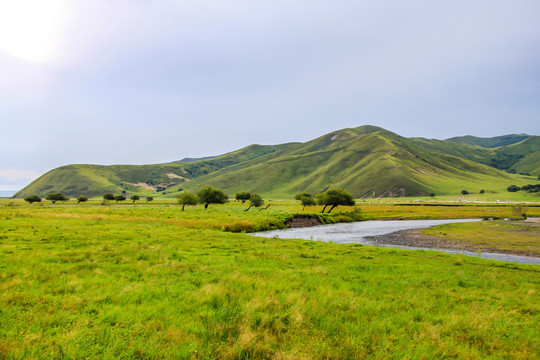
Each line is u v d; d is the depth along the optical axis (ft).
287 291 37.50
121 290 33.76
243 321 25.75
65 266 47.09
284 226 227.40
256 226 200.85
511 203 516.32
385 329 26.81
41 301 28.50
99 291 33.01
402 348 23.15
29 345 18.99
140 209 312.50
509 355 23.93
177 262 54.75
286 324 26.61
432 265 71.56
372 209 407.64
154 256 60.49
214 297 32.17
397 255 86.84
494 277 58.95
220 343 21.70
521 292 47.80
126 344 20.48
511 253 115.75
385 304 35.09
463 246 133.90
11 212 179.93
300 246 97.96
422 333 26.43
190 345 20.54
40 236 85.15
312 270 55.57
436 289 45.37
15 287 32.71
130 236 97.14
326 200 336.49
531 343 26.58
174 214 233.96
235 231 183.32
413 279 51.80
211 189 365.40
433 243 144.46
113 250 65.87
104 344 20.36
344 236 173.99
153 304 29.78
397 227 231.71
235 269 51.90
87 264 49.37
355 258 77.00
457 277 55.93
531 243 137.49
